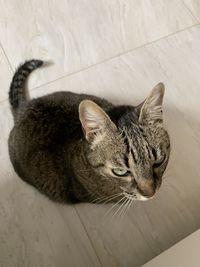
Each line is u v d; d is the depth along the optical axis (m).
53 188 0.43
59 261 0.42
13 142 0.42
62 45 0.55
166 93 0.51
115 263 0.42
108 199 0.42
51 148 0.39
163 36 0.55
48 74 0.52
